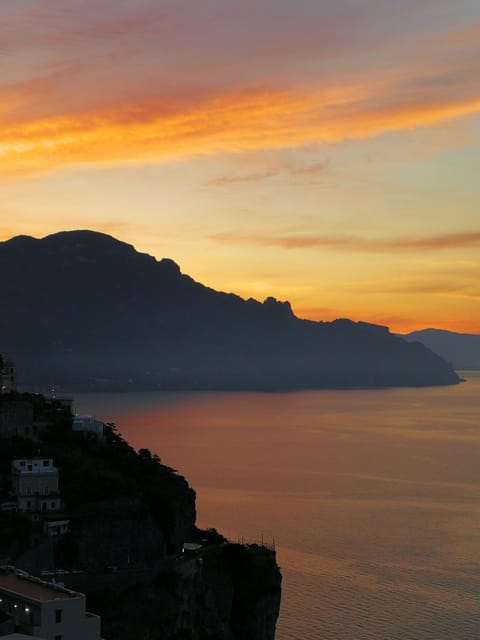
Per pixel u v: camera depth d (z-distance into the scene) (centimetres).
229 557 18225
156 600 16388
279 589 18475
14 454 19938
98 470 19275
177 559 17488
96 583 16162
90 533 17162
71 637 12075
